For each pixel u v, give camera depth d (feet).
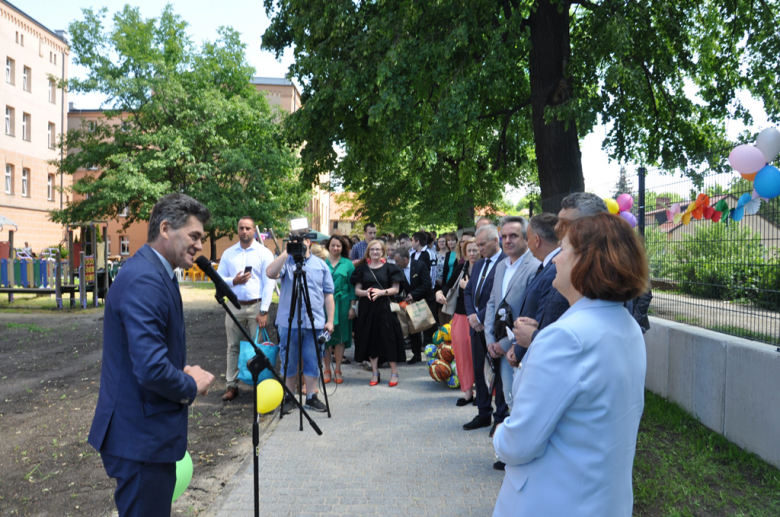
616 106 33.01
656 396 18.83
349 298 23.54
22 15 101.40
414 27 33.58
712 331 16.46
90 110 128.88
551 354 4.82
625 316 5.13
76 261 51.80
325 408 18.95
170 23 87.40
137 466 6.85
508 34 31.42
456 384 21.99
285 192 95.86
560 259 5.51
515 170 52.70
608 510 4.76
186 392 7.00
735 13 36.04
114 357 6.99
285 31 42.60
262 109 93.56
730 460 13.38
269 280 20.02
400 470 13.41
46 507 11.68
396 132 32.63
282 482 12.66
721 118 38.83
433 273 31.76
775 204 13.53
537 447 4.82
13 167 100.58
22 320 41.75
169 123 83.41
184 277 79.82
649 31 34.40
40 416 18.26
